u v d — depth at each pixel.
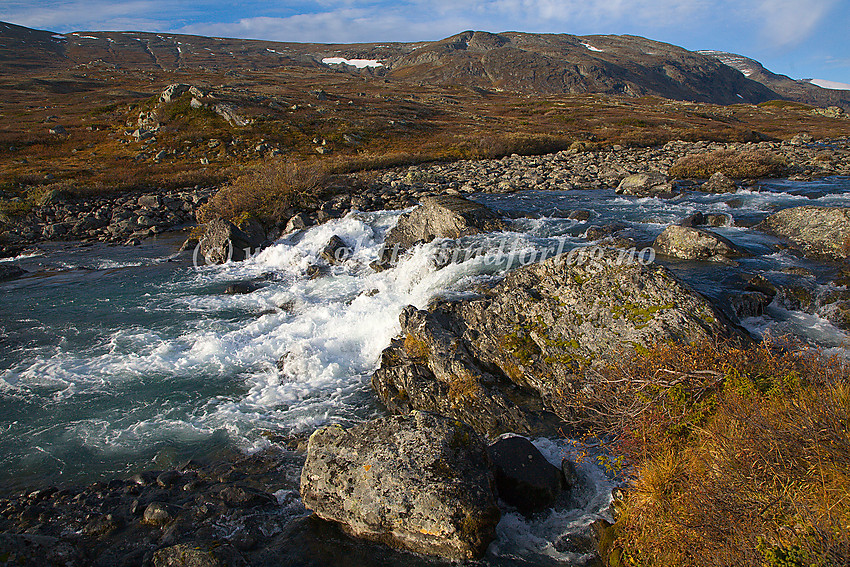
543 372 8.88
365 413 9.23
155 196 30.56
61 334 13.17
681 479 5.12
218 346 11.91
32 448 8.52
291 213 23.47
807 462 4.43
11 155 48.06
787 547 3.94
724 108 101.38
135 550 5.92
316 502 6.25
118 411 9.55
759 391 5.70
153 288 16.94
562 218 20.28
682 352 6.71
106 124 60.16
